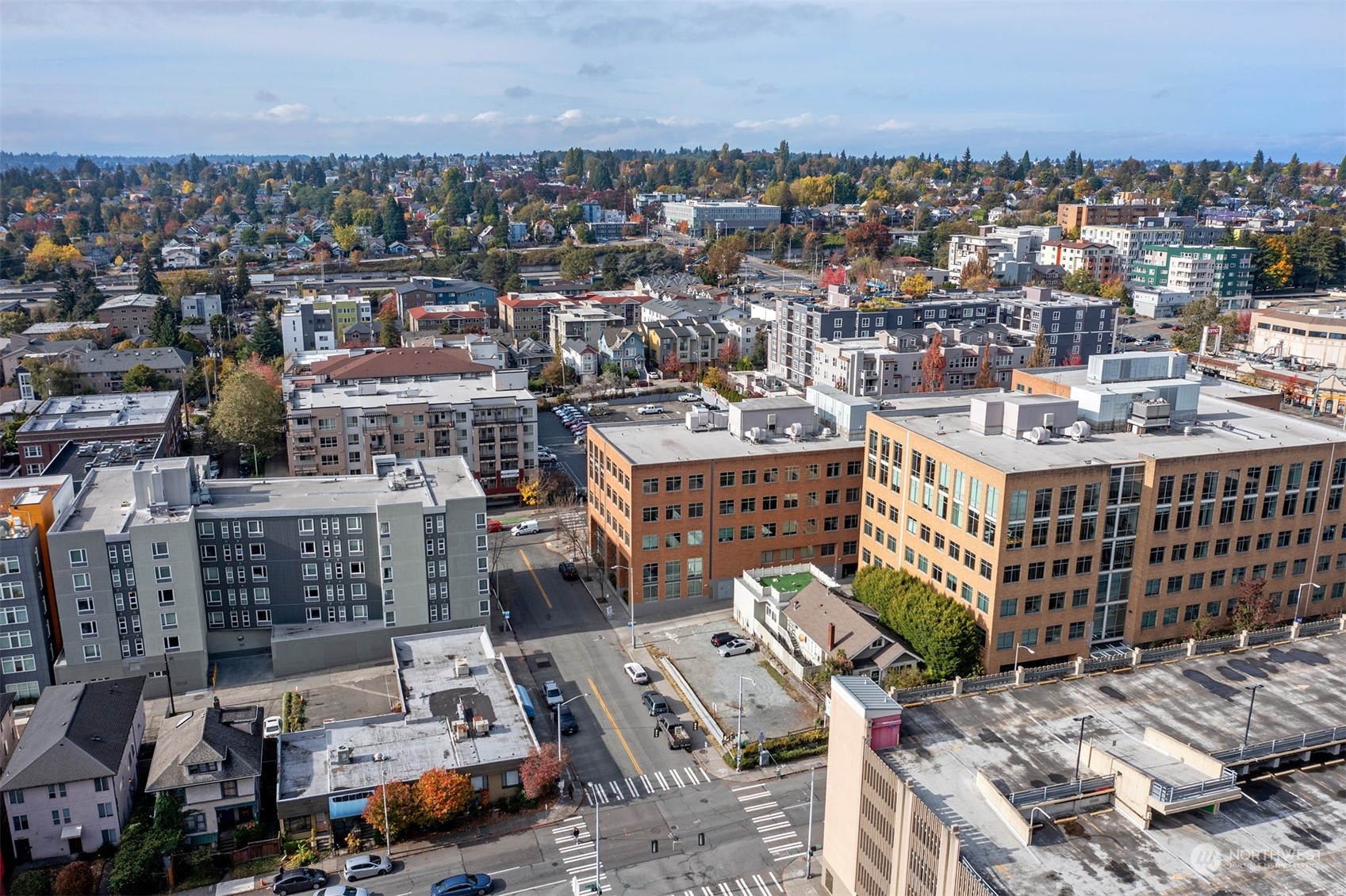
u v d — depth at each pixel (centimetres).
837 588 12456
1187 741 7412
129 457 15125
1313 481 11462
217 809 8800
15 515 11081
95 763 8612
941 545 11262
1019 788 6906
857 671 10631
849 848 7719
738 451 13412
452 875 8275
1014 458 10738
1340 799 6819
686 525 13138
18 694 11094
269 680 11681
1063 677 8431
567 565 14350
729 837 8838
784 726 10500
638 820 9069
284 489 12688
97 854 8712
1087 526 10506
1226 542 11231
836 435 14238
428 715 10144
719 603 13538
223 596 11931
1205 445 11488
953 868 6222
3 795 8425
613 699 11125
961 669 10562
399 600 12150
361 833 8781
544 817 9119
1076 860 6194
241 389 19150
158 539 11106
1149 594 11025
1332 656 8775
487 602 12506
